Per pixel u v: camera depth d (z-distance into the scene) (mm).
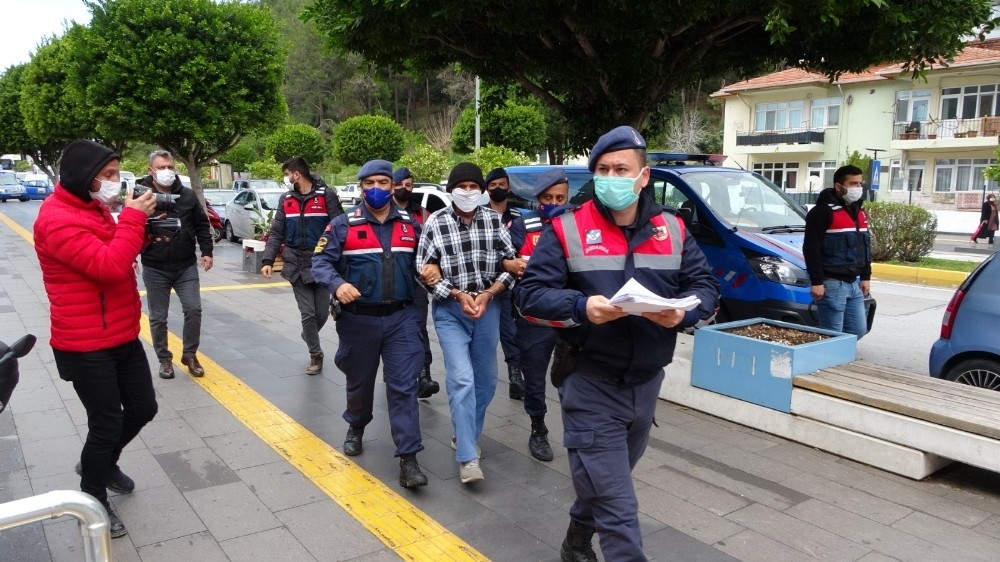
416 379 3971
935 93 31219
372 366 4066
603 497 2611
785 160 36500
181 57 14023
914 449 3986
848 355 4871
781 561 3182
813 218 5590
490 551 3262
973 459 3736
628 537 2564
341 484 3941
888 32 5148
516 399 5492
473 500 3775
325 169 43969
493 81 6949
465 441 3867
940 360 4863
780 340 4980
